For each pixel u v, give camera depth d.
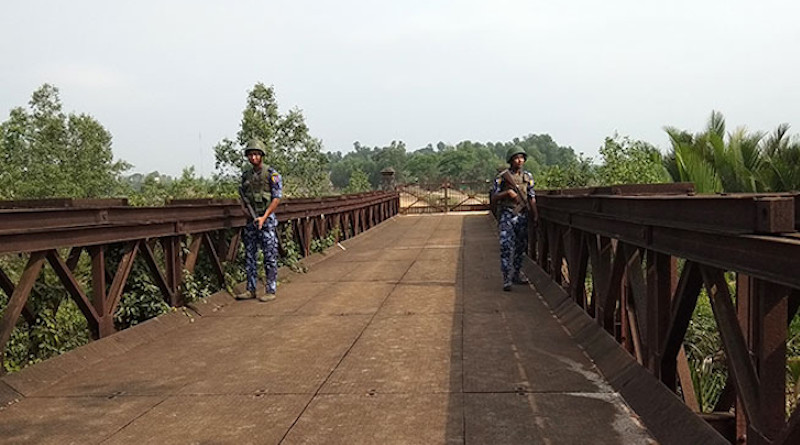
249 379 4.10
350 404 3.55
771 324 2.05
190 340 5.28
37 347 4.58
